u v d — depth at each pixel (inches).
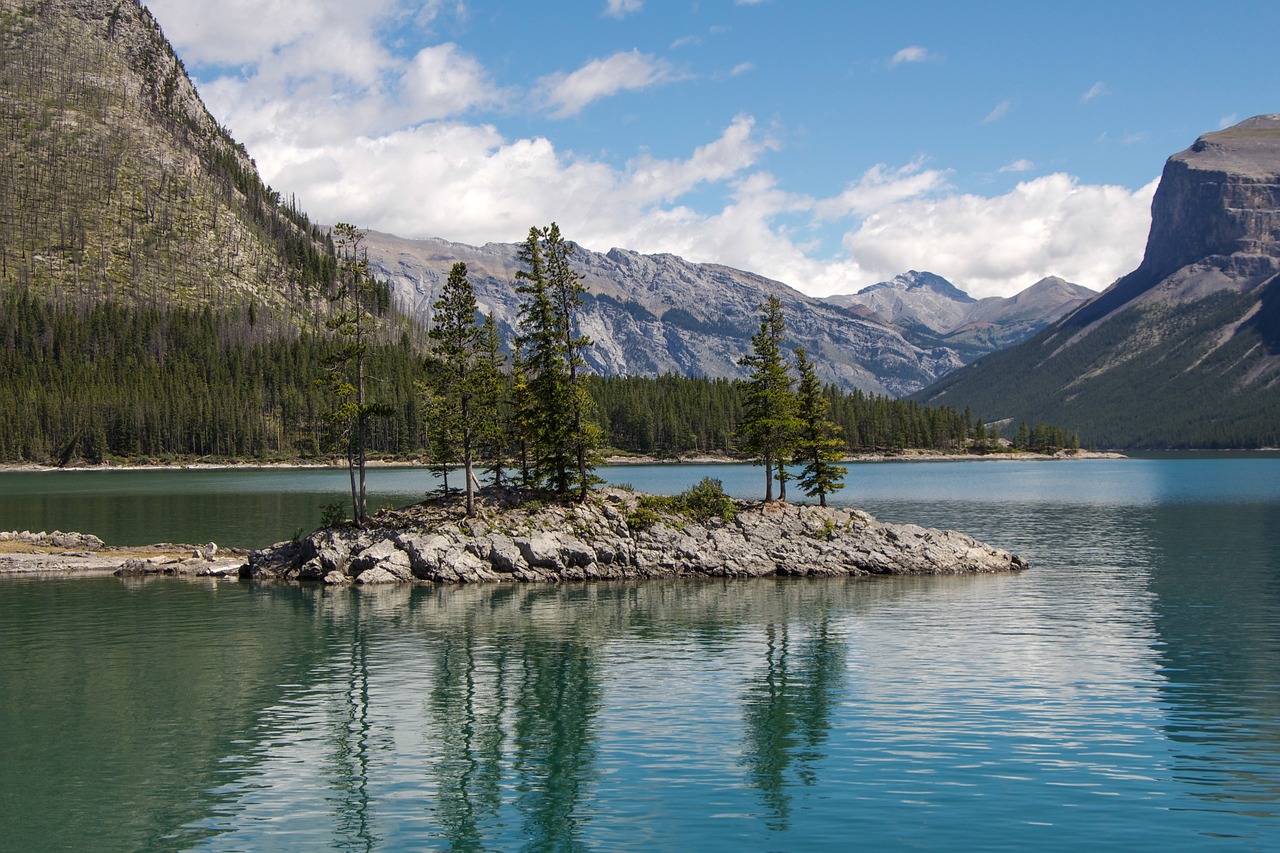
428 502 3319.4
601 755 1331.2
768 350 3481.8
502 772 1270.9
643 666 1836.9
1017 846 1031.0
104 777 1263.5
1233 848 1026.1
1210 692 1631.4
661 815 1124.5
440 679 1749.5
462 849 1040.8
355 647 2015.3
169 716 1528.1
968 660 1871.3
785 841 1047.6
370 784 1235.2
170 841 1067.9
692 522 3230.8
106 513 4923.7
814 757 1312.7
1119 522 4726.9
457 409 3213.6
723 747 1359.5
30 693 1659.7
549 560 2974.9
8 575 3036.4
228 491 6584.6
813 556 3110.2
